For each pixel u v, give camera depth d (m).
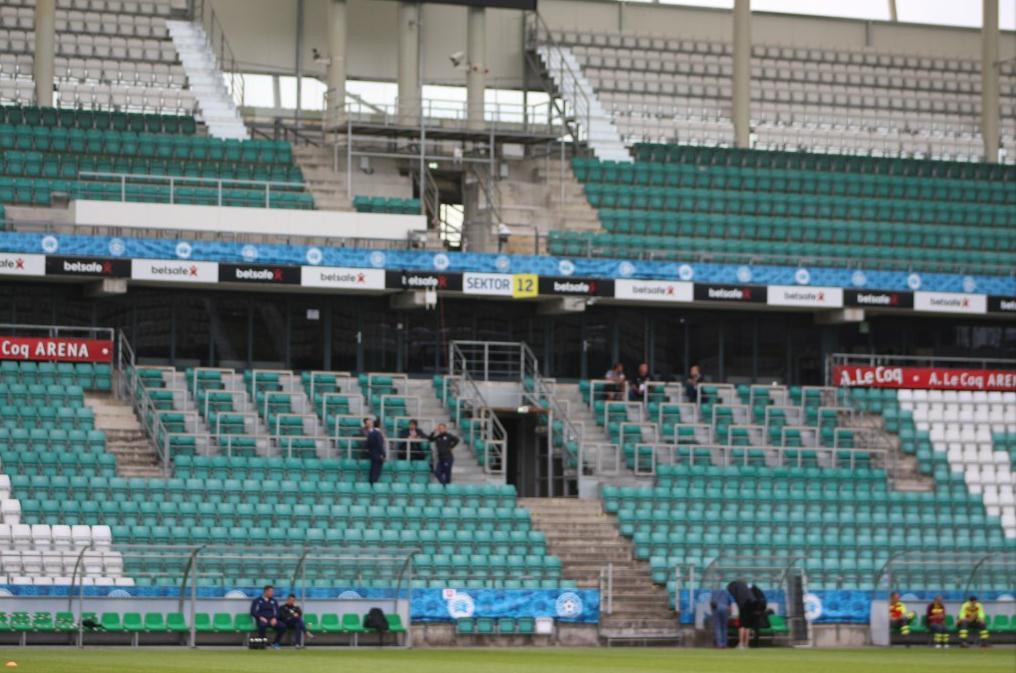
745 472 63.91
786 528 61.38
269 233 64.88
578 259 66.69
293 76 78.44
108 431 59.53
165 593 49.72
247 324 65.94
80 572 48.91
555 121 80.31
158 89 73.19
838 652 50.66
